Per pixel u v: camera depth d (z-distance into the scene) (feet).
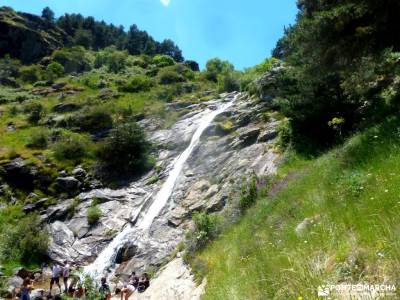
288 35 55.36
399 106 48.42
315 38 45.34
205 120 108.27
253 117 94.12
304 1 53.93
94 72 225.97
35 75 213.66
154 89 164.96
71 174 96.94
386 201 19.95
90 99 143.33
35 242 71.41
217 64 211.82
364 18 44.50
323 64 47.98
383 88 58.75
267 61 152.87
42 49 260.42
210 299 31.42
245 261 33.06
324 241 20.52
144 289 53.11
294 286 17.17
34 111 131.03
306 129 64.69
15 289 60.54
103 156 102.42
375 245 16.51
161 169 95.20
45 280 66.08
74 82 180.45
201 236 52.54
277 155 68.23
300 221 30.01
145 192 87.86
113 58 247.91
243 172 72.02
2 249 69.92
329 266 17.33
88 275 56.18
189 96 150.71
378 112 52.42
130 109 132.57
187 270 48.08
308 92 62.39
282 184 50.93
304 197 35.70
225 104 120.98
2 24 257.34
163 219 73.77
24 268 66.59
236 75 158.71
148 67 246.06
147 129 118.21
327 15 43.01
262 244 32.58
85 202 86.89
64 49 264.52
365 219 19.66
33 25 285.84
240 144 85.10
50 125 125.80
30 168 95.86
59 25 346.95
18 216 83.56
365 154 32.99
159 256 64.13
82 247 74.43
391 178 22.67
